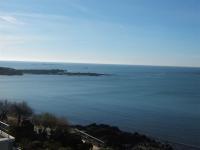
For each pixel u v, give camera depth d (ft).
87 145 129.59
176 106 419.33
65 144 125.18
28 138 119.03
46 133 137.18
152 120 308.60
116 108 391.45
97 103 437.58
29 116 208.95
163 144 201.57
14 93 529.86
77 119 309.42
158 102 460.55
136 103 445.37
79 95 537.24
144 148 180.65
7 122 158.51
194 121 305.94
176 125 282.97
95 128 210.59
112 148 156.15
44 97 490.08
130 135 203.92
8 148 77.92
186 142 219.00
